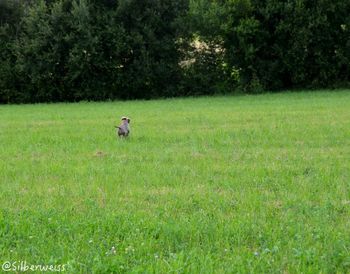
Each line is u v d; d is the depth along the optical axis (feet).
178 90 516.73
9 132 245.65
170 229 90.63
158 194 118.52
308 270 74.64
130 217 98.63
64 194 120.06
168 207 106.73
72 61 490.90
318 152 169.68
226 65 517.96
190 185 127.34
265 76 506.48
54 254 81.92
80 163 159.33
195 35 514.68
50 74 508.12
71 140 209.77
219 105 378.94
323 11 490.08
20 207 108.68
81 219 98.48
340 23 497.05
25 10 524.52
